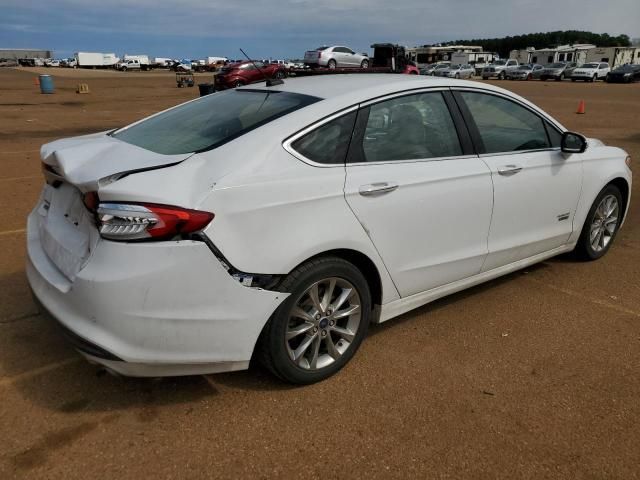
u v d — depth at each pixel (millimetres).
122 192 2498
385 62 24047
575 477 2508
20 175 8180
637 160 10039
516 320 3967
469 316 4016
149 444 2641
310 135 3014
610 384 3205
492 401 3027
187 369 2732
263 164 2807
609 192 4973
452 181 3531
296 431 2756
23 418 2797
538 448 2682
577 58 70312
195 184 2629
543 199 4227
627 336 3764
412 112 3496
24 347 3438
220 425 2785
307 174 2920
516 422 2861
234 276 2660
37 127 13875
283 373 2984
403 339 3668
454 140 3688
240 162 2766
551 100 25172
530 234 4242
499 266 4094
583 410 2967
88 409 2879
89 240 2684
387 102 3369
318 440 2697
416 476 2494
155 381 3131
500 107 4035
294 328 2986
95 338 2564
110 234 2520
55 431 2709
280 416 2861
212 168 2719
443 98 3691
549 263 5086
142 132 3475
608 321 3975
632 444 2721
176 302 2566
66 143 3357
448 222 3559
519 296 4367
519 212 4055
